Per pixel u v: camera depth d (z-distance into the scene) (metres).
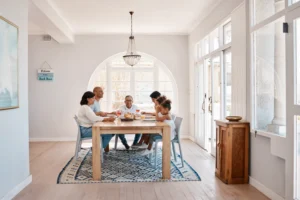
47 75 6.70
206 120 5.49
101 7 4.77
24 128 3.30
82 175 3.69
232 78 3.90
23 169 3.25
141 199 2.85
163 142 3.53
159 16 5.38
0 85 2.67
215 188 3.18
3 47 2.73
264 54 3.06
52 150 5.53
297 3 2.41
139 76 7.15
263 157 3.02
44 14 4.26
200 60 5.88
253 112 3.25
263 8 3.09
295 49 2.46
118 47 6.82
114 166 4.14
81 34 6.75
